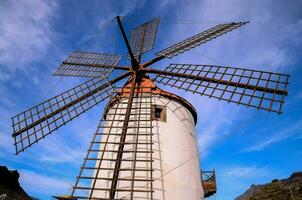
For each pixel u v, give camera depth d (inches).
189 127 362.0
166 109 351.9
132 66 410.6
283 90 342.3
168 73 402.3
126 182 286.8
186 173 314.3
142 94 359.6
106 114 366.0
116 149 315.9
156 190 282.0
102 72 410.0
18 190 1334.9
